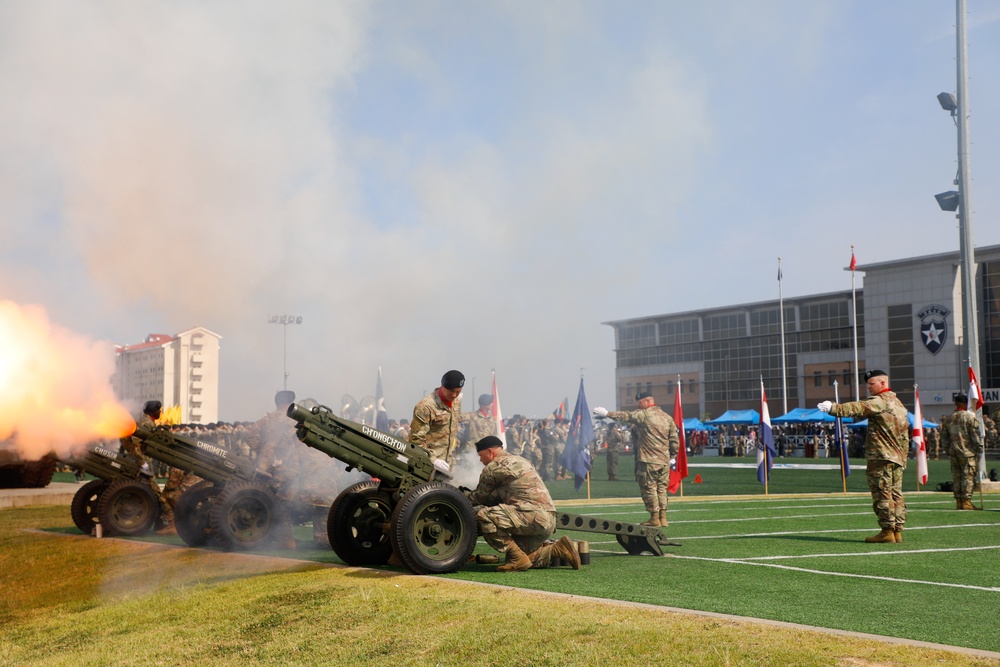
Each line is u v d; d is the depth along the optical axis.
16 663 8.23
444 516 9.75
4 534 16.09
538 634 6.89
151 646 8.01
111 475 15.78
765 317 99.06
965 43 28.94
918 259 84.44
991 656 5.95
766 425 25.47
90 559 12.92
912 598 8.12
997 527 14.81
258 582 9.73
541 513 10.00
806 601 7.96
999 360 80.69
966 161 28.28
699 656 6.12
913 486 30.34
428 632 7.26
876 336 87.69
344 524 10.49
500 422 23.66
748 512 18.34
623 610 7.43
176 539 14.78
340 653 7.14
